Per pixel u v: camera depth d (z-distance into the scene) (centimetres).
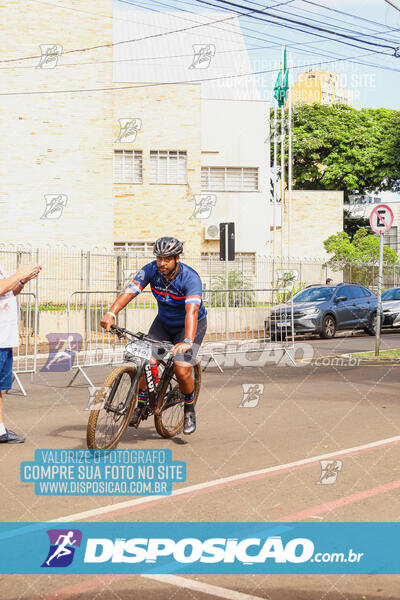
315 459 598
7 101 2539
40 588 347
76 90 2588
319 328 1953
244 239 3228
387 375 1160
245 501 482
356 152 4828
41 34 2558
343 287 2108
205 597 336
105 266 2136
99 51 2606
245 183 3281
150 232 2994
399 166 4897
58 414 830
